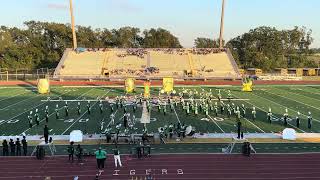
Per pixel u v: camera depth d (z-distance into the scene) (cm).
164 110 3072
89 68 6244
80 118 2944
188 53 6888
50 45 9225
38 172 1770
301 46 10438
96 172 1764
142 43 10075
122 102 3553
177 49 7044
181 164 1859
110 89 4822
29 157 1989
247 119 2897
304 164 1856
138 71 6150
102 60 6550
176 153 2033
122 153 2050
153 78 5875
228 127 2633
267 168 1802
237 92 4534
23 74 6300
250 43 9781
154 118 2939
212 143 2231
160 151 2073
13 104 3603
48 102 3719
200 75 6047
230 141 2269
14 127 2647
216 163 1870
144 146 2003
